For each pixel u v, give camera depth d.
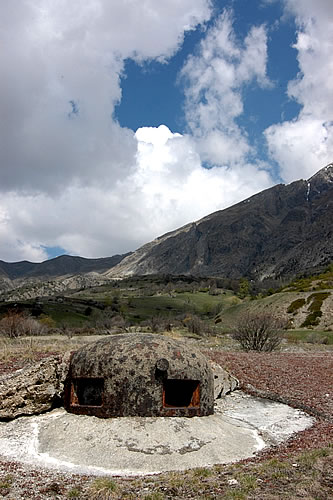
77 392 13.22
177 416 12.27
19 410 13.12
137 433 11.34
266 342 36.66
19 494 8.02
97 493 7.96
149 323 66.81
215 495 7.74
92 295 153.62
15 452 10.79
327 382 20.50
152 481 8.85
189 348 13.67
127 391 12.05
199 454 10.88
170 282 191.50
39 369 13.78
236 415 15.31
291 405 17.08
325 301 70.50
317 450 10.26
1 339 32.47
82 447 10.93
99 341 13.62
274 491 7.72
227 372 19.34
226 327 68.19
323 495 7.38
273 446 11.99
